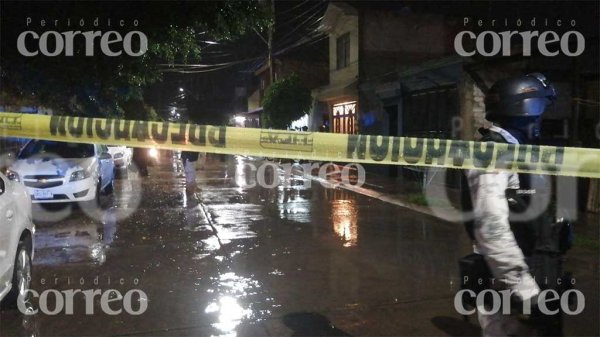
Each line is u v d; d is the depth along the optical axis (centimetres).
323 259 643
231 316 451
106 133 294
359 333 415
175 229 825
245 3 831
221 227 842
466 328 425
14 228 442
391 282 549
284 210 1012
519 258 209
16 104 1225
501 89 234
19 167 934
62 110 1247
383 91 1719
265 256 657
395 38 1942
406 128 1620
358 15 1927
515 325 228
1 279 409
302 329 423
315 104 2545
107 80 916
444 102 1391
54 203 1052
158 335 410
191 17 782
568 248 236
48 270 591
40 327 426
